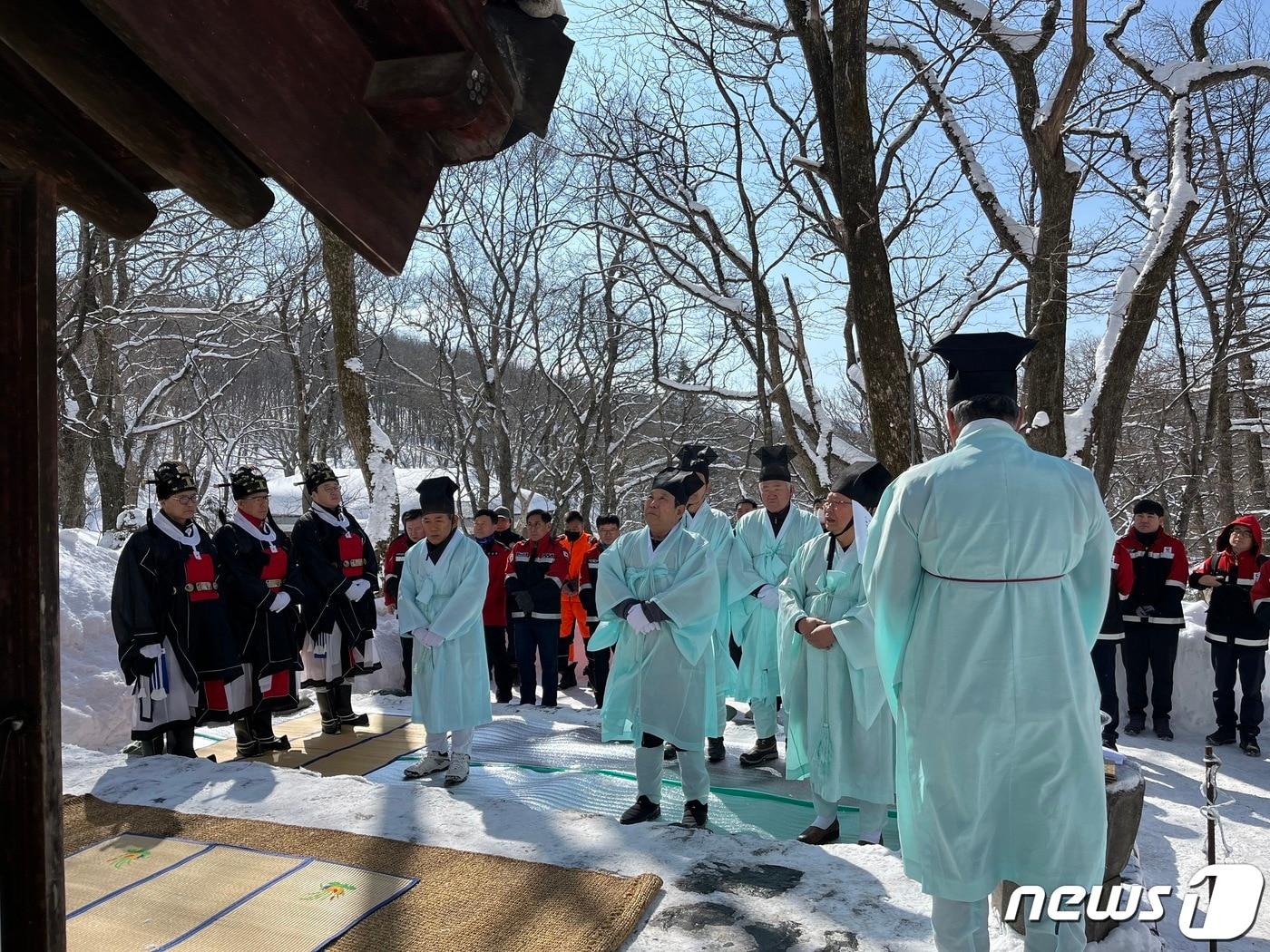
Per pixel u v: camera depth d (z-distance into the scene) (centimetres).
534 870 347
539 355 2512
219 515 695
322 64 135
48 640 143
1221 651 775
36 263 140
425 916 312
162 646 572
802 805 568
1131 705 821
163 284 1716
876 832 481
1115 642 766
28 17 123
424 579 580
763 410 1273
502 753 683
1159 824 574
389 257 161
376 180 152
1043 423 899
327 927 305
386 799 434
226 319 1861
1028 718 244
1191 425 2191
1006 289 1188
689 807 494
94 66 130
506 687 923
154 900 326
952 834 246
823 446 1092
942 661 252
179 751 582
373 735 721
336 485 729
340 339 1141
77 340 1327
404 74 144
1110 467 955
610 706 503
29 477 141
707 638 487
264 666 633
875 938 296
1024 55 945
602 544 1025
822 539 516
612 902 318
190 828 400
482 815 413
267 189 164
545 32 177
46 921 144
